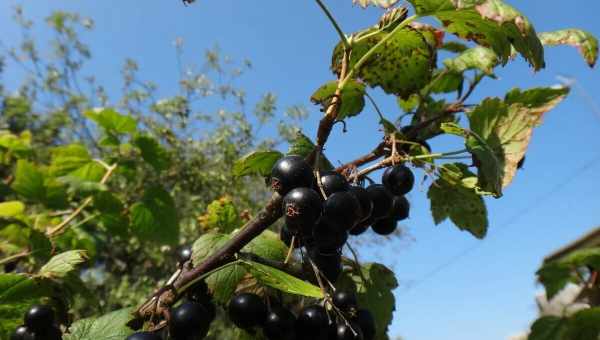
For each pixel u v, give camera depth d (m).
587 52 0.17
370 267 0.18
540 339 0.28
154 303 0.13
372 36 0.16
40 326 0.14
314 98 0.18
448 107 0.18
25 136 0.40
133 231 0.33
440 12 0.14
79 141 0.79
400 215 0.17
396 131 0.16
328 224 0.12
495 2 0.13
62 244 0.30
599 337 0.26
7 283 0.16
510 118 0.17
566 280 0.30
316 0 0.14
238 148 0.65
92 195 0.31
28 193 0.31
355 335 0.13
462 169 0.18
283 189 0.12
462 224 0.20
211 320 0.14
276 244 0.15
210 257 0.13
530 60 0.14
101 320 0.15
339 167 0.15
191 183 0.63
